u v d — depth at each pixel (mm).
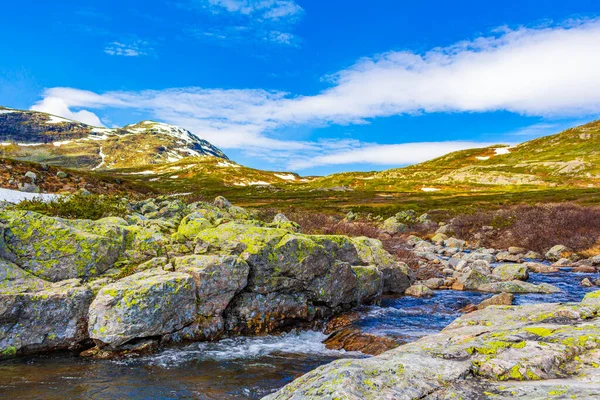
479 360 6574
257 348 13945
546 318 9406
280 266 16312
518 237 46344
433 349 7445
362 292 19766
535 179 140625
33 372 11109
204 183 181625
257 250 15992
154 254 16500
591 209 48406
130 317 12344
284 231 17781
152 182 182750
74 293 13023
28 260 13703
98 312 12383
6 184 38625
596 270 31406
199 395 9945
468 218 57750
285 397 5996
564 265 34562
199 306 14344
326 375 6078
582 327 7988
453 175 171125
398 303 20938
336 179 187500
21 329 12242
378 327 16406
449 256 40625
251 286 15891
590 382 5617
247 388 10461
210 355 12977
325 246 19266
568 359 6574
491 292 23797
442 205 84625
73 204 23391
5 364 11586
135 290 12672
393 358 6840
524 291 23234
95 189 47969
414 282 26141
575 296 21859
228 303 15102
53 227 14523
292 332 16031
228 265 15086
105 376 11000
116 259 15625
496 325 9602
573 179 132625
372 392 5430
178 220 25219
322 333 16297
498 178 151000
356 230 45750
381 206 86562
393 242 45562
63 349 12805
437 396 5410
